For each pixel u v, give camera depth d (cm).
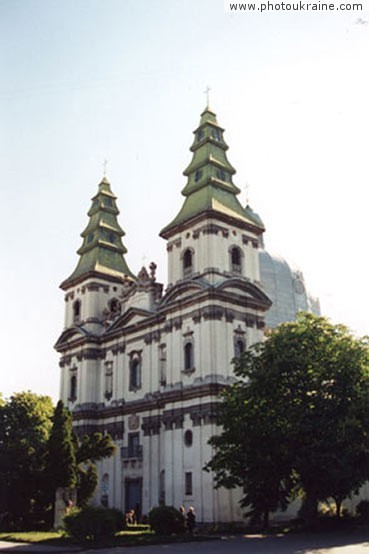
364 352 3994
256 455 3756
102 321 6919
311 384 3856
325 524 4150
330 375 3853
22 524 4503
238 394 4056
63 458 4559
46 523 4525
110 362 6588
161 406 5712
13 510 4516
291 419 3691
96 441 4972
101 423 6475
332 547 2844
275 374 3897
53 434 4644
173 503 5072
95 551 3033
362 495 5525
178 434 5219
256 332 5503
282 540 3309
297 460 3609
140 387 6075
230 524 4472
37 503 4550
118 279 7162
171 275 5841
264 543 3166
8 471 4575
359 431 3634
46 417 6041
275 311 7981
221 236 5609
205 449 4909
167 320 5691
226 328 5275
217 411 4559
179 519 3903
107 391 6519
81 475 4803
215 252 5497
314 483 3800
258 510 3956
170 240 5956
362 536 3409
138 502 5716
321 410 3756
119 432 6178
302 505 4403
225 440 3978
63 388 6944
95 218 7538
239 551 2792
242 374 4225
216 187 5925
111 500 5994
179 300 5512
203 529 4288
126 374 6319
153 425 5781
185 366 5356
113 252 7394
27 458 4653
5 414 5803
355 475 3681
